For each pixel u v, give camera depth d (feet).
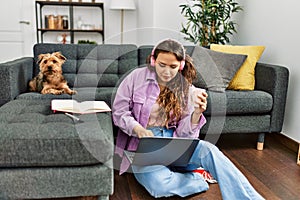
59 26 14.05
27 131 3.99
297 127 7.34
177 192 4.90
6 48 14.01
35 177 3.96
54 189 4.02
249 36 9.48
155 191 4.83
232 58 7.57
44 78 7.20
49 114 4.94
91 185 4.07
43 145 3.88
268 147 7.51
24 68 7.30
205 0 9.29
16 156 3.87
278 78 7.00
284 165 6.40
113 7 13.47
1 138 3.84
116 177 5.71
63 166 4.02
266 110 7.04
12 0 13.69
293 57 7.47
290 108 7.61
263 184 5.55
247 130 7.07
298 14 7.23
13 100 6.25
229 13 9.64
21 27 13.94
